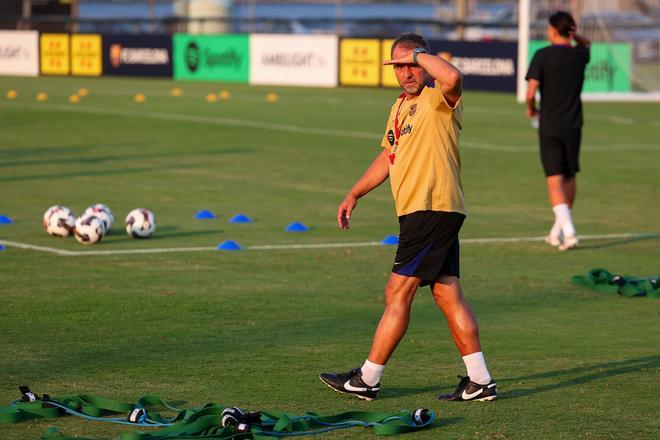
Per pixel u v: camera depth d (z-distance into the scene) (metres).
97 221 38.75
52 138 77.25
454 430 19.39
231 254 37.38
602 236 42.91
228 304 29.80
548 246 40.44
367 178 22.03
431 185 20.45
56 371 22.92
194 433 18.31
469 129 87.62
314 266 35.53
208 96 116.31
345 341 25.91
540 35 132.50
